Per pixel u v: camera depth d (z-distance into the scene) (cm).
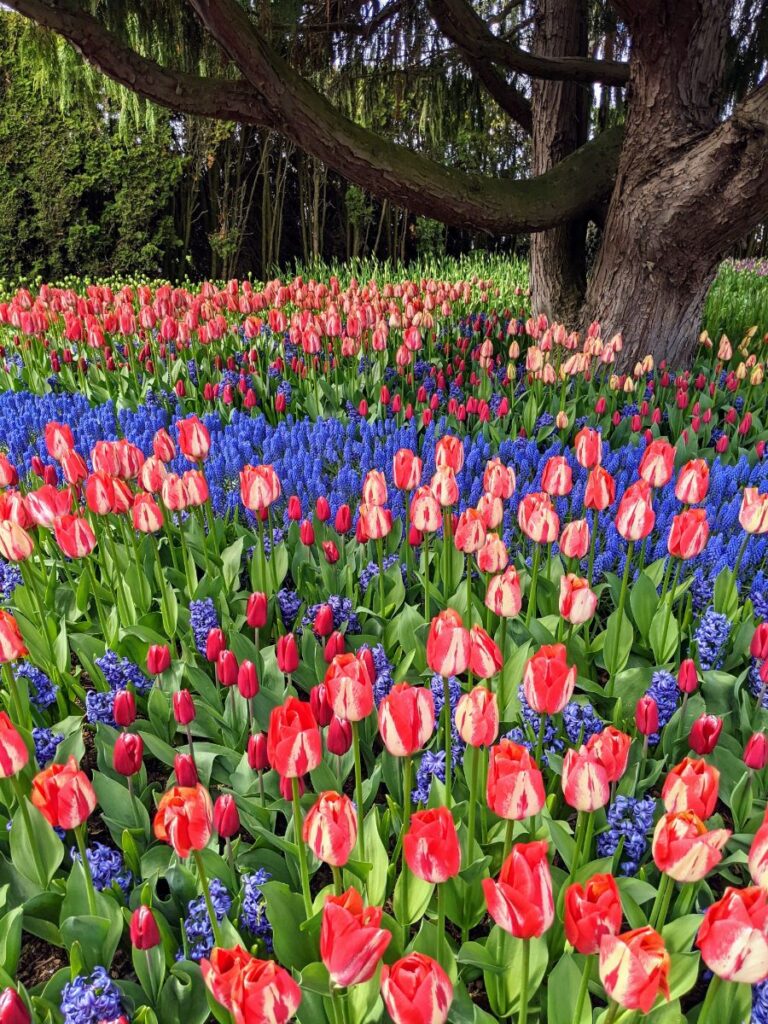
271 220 1850
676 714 258
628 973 122
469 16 676
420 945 185
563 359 711
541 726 238
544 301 823
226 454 426
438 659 189
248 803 230
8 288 1435
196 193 1755
